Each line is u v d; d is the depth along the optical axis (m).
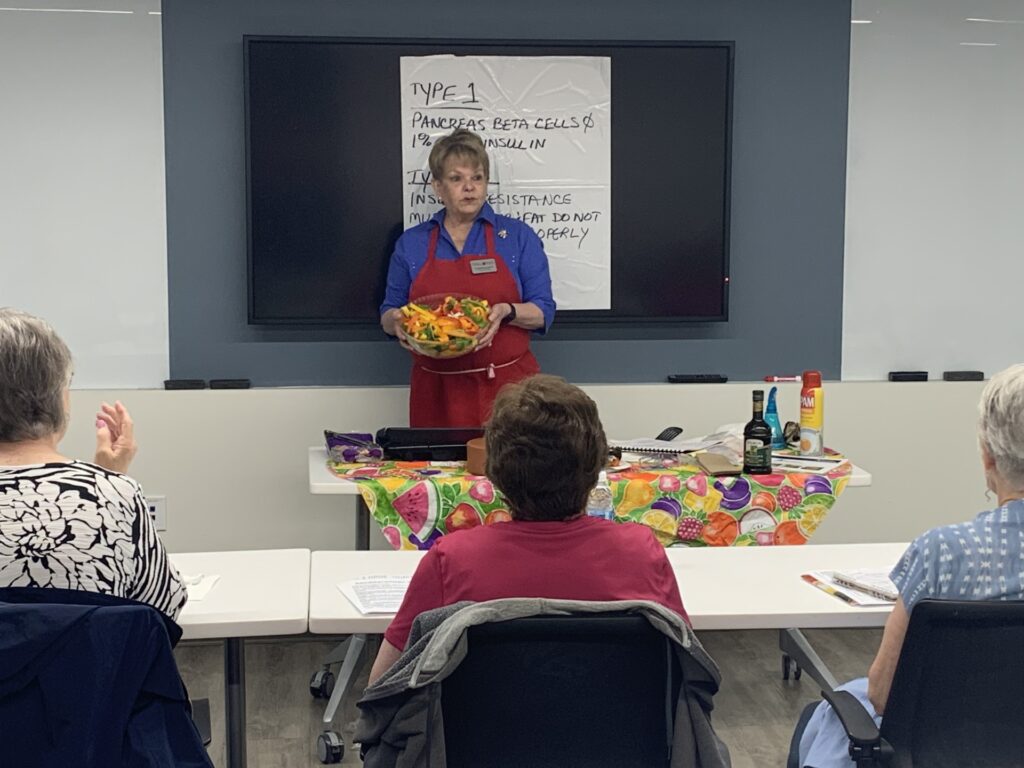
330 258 4.38
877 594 2.41
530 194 4.43
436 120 4.35
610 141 4.44
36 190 4.27
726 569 2.62
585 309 4.51
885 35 4.55
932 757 1.92
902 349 4.71
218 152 4.33
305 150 4.31
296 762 3.40
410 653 1.77
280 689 3.95
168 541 4.41
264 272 4.35
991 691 1.88
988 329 4.74
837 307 4.66
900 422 4.66
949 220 4.67
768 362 4.66
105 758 1.76
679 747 1.78
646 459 3.56
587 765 1.81
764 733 3.60
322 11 4.30
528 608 1.73
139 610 1.75
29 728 1.75
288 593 2.41
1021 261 4.72
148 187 4.32
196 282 4.38
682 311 4.54
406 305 3.99
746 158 4.56
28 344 1.91
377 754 1.83
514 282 4.05
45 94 4.23
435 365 3.99
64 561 1.83
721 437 3.66
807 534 3.37
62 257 4.31
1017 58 4.62
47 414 1.94
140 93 4.27
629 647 1.77
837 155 4.59
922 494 4.70
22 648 1.70
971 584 1.95
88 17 4.22
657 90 4.44
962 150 4.64
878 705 2.07
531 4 4.39
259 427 4.40
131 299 4.36
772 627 2.32
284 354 4.44
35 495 1.86
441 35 4.36
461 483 3.26
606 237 4.48
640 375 4.59
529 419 1.91
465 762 1.80
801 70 4.54
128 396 4.34
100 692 1.74
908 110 4.60
